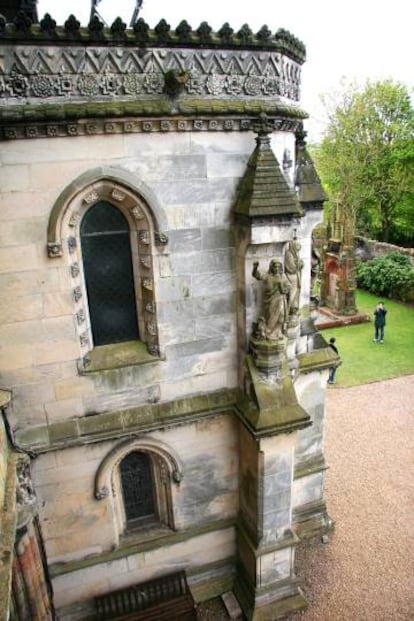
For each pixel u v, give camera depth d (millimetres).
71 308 10641
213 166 10711
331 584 14211
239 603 13703
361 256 50844
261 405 11562
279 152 11680
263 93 10727
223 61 10180
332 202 47562
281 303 11273
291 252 12391
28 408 11000
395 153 50000
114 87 9531
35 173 9516
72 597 12781
